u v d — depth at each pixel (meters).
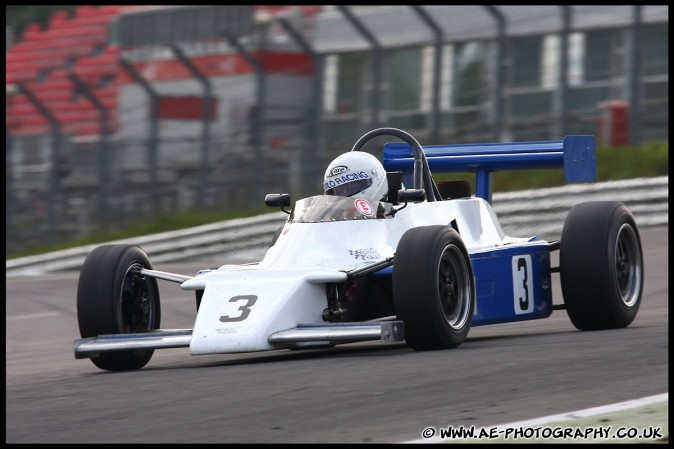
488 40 62.50
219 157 64.69
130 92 76.19
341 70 66.06
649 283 37.38
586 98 62.19
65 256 57.84
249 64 69.19
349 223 21.95
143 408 15.66
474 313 21.41
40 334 35.47
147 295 22.66
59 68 82.81
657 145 61.03
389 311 22.67
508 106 62.41
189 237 58.69
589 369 17.03
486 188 28.05
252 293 19.61
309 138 64.38
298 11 69.75
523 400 14.65
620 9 61.34
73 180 65.00
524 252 24.44
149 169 64.50
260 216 59.16
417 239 20.00
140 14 77.44
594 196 54.56
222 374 18.83
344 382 16.80
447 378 16.70
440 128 62.69
